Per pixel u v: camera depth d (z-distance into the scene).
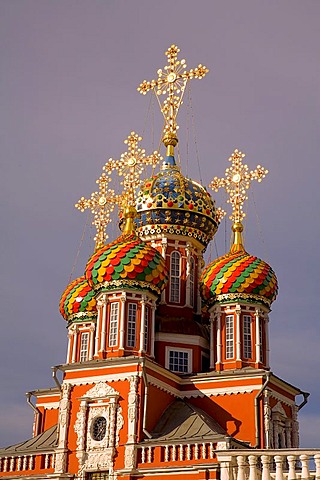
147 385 48.56
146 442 46.47
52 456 49.16
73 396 49.59
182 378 52.22
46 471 48.88
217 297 54.38
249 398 50.41
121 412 47.81
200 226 58.84
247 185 60.34
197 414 48.97
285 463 35.53
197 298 57.97
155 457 45.81
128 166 60.56
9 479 49.00
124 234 55.00
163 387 50.50
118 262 51.47
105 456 47.06
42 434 53.09
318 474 33.94
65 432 48.88
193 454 44.78
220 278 54.44
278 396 52.66
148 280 51.75
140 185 59.97
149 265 51.88
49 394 58.91
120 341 50.12
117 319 50.91
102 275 51.62
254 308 54.12
